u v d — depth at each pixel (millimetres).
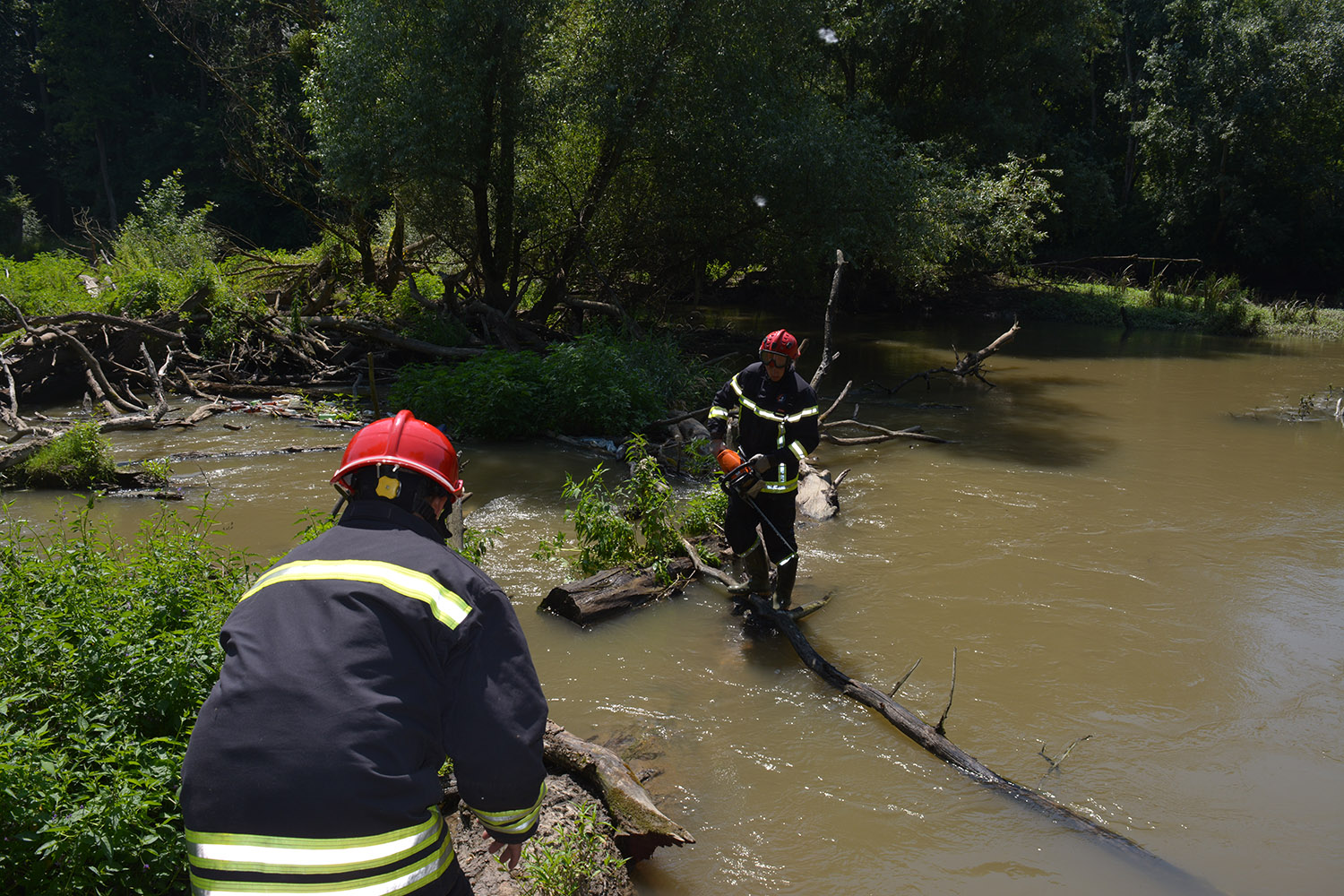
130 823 2742
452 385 11203
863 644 5461
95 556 4414
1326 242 34062
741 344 19125
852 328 24516
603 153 15336
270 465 9414
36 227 40938
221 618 3721
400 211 16516
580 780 3736
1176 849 3645
